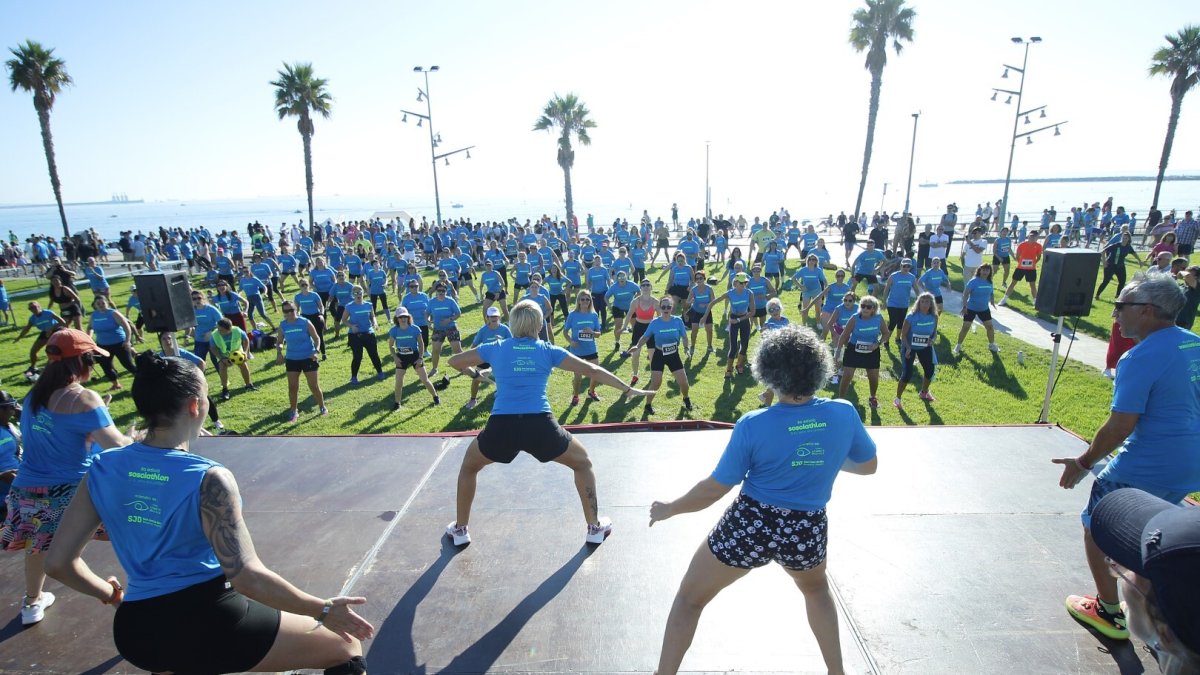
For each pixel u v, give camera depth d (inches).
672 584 131.0
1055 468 182.9
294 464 194.7
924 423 320.8
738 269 470.6
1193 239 747.4
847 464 94.0
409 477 183.9
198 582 77.0
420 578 134.9
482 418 348.2
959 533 148.0
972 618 118.6
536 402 135.5
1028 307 585.0
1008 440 203.8
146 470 75.1
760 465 87.8
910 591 126.7
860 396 368.5
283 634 83.4
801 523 87.7
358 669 92.0
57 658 115.2
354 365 417.1
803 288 496.7
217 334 377.7
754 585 129.6
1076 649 110.3
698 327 454.6
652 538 148.3
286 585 76.4
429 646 114.7
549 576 134.4
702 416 343.0
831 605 96.7
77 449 118.8
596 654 111.7
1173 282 100.3
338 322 581.6
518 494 171.5
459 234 1090.1
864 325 331.6
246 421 349.7
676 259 561.9
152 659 76.7
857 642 113.2
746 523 89.4
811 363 84.0
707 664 108.7
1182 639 51.8
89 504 80.7
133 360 407.5
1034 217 2087.8
